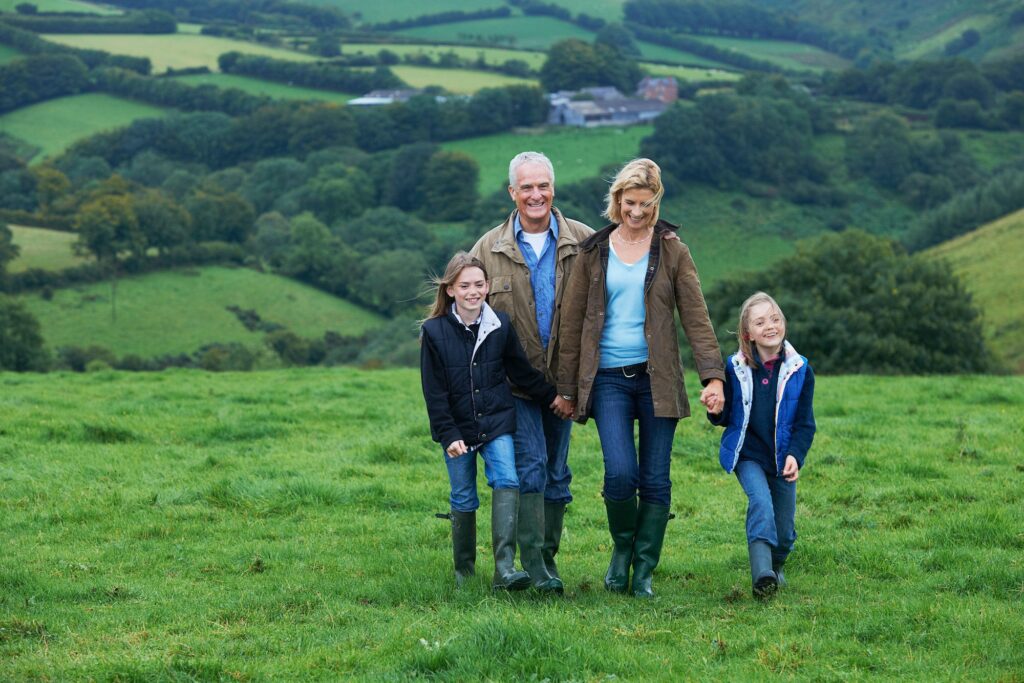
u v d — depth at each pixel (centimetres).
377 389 1931
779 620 657
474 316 705
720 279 4275
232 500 1034
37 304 9388
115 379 2141
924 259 3988
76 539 899
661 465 712
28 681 554
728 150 14062
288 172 14162
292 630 652
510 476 698
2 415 1455
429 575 773
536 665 562
